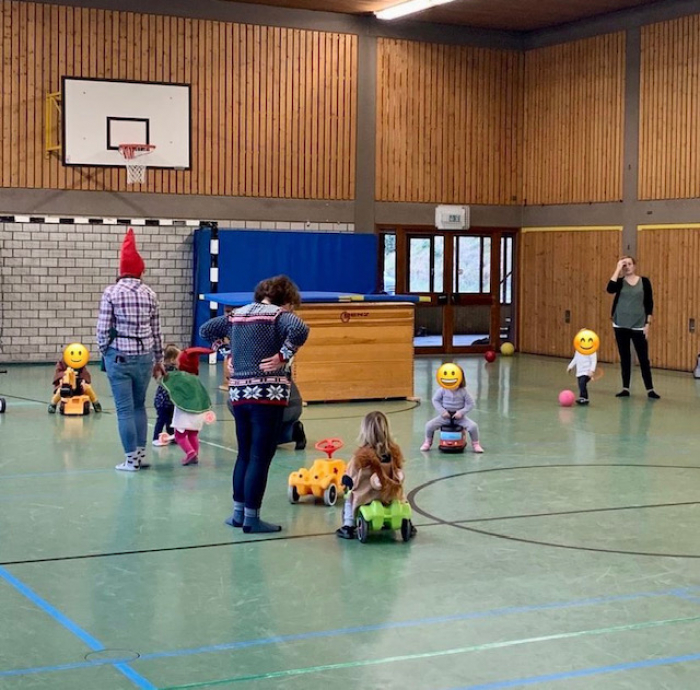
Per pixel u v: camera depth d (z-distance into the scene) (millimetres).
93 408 11930
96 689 4293
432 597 5543
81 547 6449
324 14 19094
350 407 12570
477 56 20328
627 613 5316
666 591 5691
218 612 5270
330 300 12859
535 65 20469
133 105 17719
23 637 4895
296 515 7301
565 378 16172
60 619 5148
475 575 5949
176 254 18344
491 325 20922
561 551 6473
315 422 11367
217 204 18531
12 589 5617
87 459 9172
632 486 8344
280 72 18828
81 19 17406
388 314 13031
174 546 6492
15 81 17078
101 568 6016
